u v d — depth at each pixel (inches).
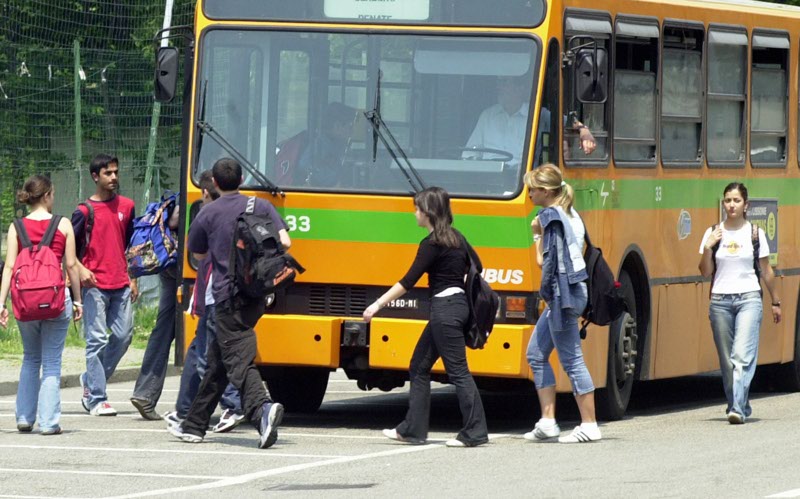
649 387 1786.4
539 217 1188.5
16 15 2385.6
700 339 1561.3
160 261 1358.3
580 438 1213.7
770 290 1396.4
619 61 1390.3
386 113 1263.5
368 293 1261.1
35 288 1232.2
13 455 1134.4
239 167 1186.0
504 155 1241.4
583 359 1250.0
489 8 1254.9
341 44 1274.6
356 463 1091.9
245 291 1155.9
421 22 1263.5
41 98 2101.4
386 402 1600.6
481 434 1187.9
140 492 967.0
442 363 1246.9
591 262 1198.9
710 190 1561.3
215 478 1023.0
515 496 938.7
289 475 1034.1
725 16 1582.2
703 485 979.9
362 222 1257.4
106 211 1390.3
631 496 936.3
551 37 1254.3
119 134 2210.9
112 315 1408.7
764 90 1662.2
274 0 1293.1
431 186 1243.2
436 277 1179.3
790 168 1710.1
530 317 1240.2
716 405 1578.5
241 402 1248.2
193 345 1256.8
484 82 1251.8
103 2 2481.5
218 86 1300.4
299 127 1279.5
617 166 1386.6
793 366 1721.2
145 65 2230.6
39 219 1253.7
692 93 1524.4
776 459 1107.9
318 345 1259.2
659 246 1470.2
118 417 1401.3
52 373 1257.4
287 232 1209.4
